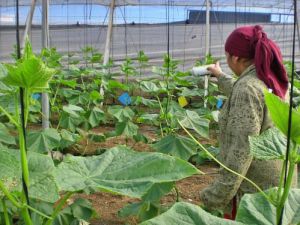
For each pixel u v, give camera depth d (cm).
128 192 129
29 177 154
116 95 1006
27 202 147
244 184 324
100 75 930
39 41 1458
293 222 148
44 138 387
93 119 600
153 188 305
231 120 298
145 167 138
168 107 598
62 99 911
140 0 1319
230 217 344
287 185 144
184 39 1423
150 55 1528
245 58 318
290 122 141
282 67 315
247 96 294
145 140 586
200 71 396
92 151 655
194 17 1529
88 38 1526
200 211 129
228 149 305
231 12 1580
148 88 557
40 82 148
